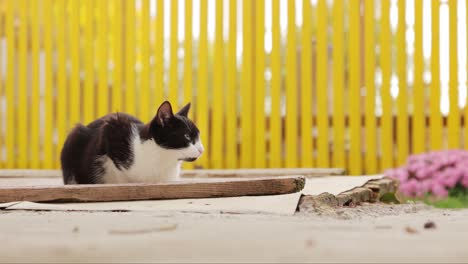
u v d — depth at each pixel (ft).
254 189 7.98
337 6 13.15
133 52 13.61
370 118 13.12
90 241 5.64
